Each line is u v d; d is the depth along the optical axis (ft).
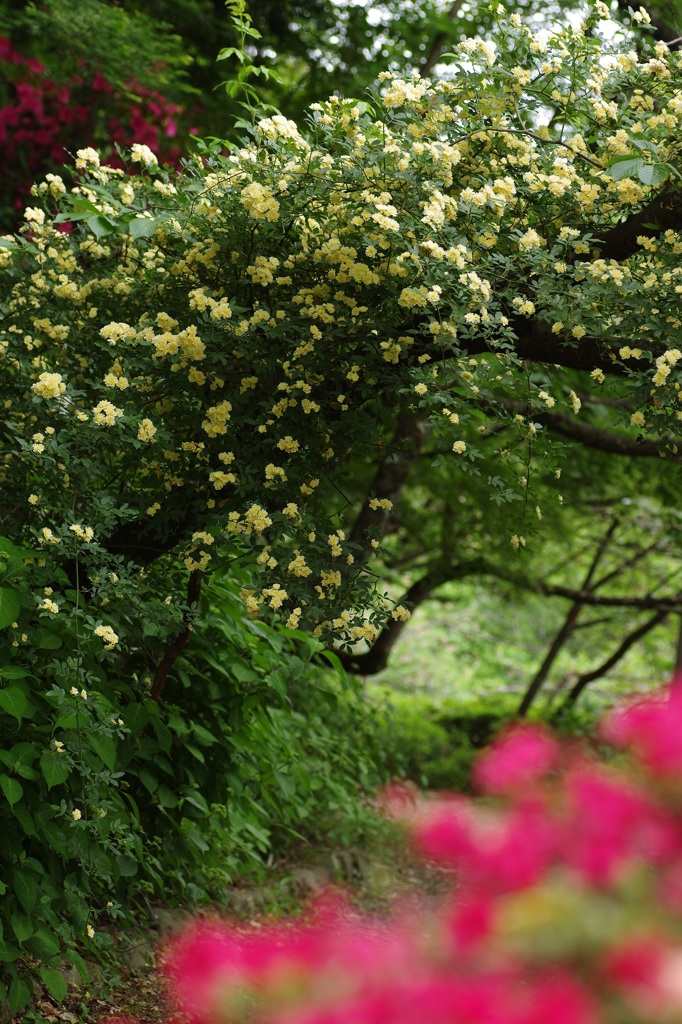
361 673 27.84
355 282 11.68
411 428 22.66
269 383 12.05
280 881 18.21
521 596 32.73
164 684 13.28
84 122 25.49
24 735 10.66
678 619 41.27
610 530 33.35
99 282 12.75
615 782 4.67
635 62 12.07
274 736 17.15
